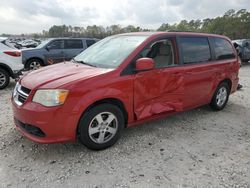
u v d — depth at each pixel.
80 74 3.93
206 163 3.82
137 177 3.43
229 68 6.17
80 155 3.92
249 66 17.09
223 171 3.62
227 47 6.24
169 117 5.67
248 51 17.83
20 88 4.01
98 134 4.01
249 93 8.30
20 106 3.77
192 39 5.29
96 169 3.58
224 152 4.18
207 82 5.57
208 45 5.66
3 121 5.20
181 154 4.06
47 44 12.26
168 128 5.06
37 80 3.88
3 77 8.41
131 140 4.46
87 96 3.71
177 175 3.50
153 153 4.06
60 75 3.96
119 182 3.32
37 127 3.61
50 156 3.88
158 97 4.59
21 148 4.08
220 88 6.09
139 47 4.37
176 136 4.71
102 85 3.85
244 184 3.35
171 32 4.95
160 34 4.74
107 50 4.78
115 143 4.29
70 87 3.61
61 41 12.58
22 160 3.76
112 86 3.94
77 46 13.03
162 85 4.59
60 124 3.61
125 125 4.36
